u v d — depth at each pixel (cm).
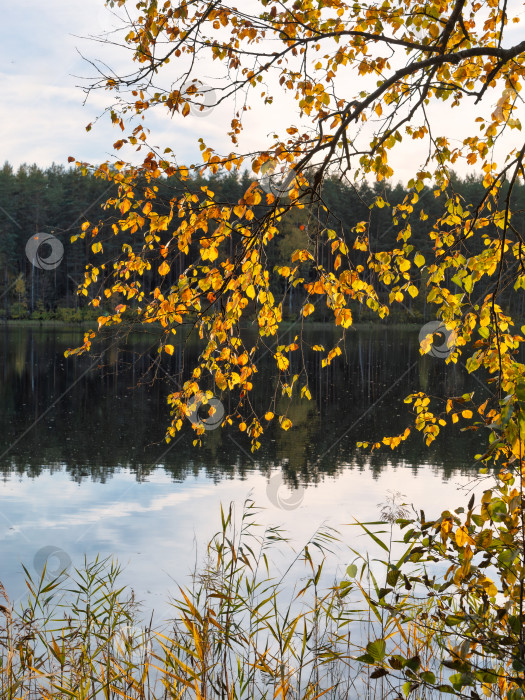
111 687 298
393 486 827
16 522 669
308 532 627
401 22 345
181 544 595
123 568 527
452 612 246
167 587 480
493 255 304
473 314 325
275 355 336
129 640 339
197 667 307
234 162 270
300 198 259
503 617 203
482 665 252
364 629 393
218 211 273
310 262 282
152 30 299
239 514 700
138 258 314
